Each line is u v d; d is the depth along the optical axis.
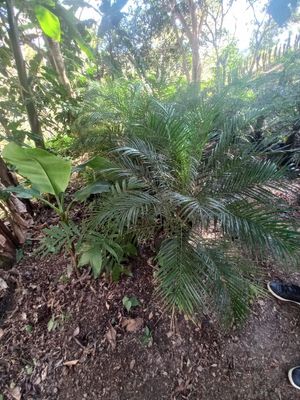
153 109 1.75
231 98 2.01
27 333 1.32
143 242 1.52
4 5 1.80
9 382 1.16
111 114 2.20
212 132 1.48
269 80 2.26
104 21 3.10
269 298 1.31
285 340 1.16
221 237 1.13
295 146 1.91
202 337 1.19
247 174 1.23
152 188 1.31
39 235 1.85
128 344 1.21
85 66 3.59
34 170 1.12
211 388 1.05
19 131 1.97
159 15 3.87
